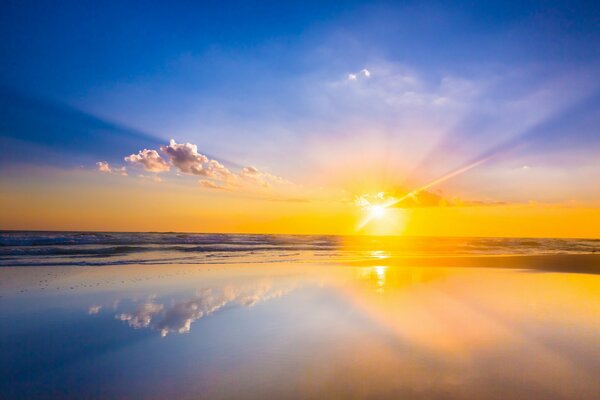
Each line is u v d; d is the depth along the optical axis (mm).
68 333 6449
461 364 4961
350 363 4992
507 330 6660
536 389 4168
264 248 32500
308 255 25250
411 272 15062
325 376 4543
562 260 20047
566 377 4531
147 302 8969
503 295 10078
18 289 10484
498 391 4121
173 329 6703
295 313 7922
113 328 6742
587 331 6613
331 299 9422
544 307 8570
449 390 4133
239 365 4930
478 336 6297
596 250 38875
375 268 16469
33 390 4219
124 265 16750
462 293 10352
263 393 4078
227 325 6957
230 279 12711
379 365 4926
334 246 40375
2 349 5602
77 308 8305
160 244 33625
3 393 4133
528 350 5555
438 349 5586
